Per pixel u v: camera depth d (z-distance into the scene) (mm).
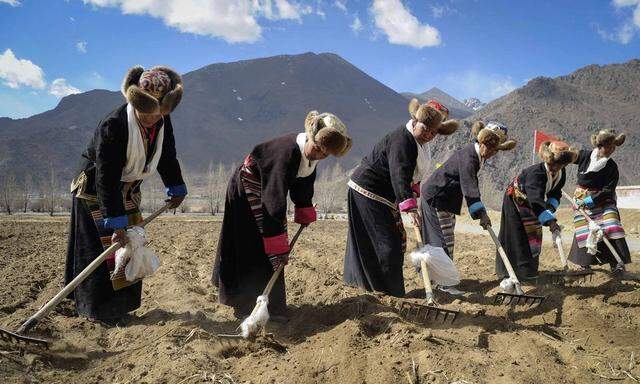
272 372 3902
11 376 3662
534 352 4223
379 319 4691
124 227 4605
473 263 8406
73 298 5332
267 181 4648
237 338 4453
